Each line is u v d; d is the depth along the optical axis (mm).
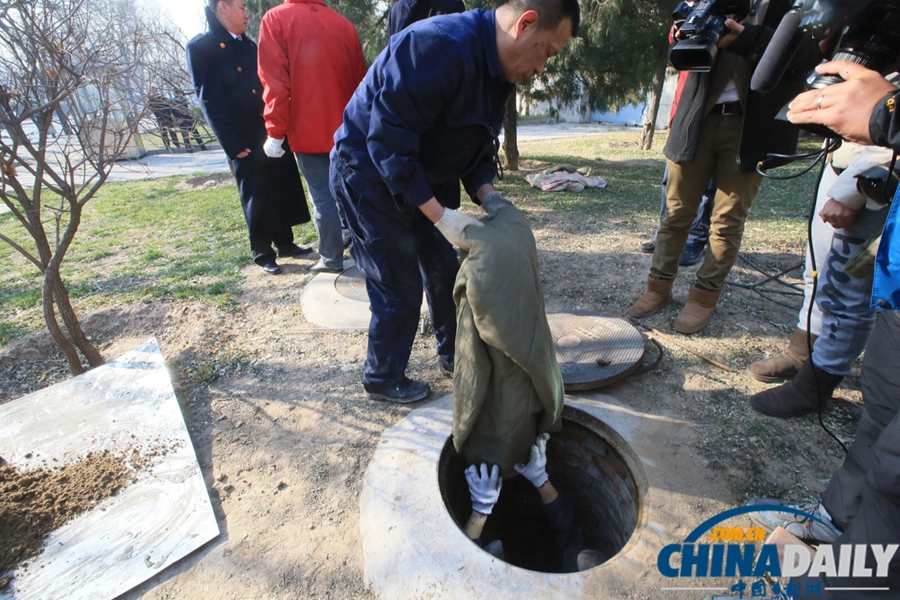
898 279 1236
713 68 2496
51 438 2365
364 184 2018
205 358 3002
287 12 3287
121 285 4086
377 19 7273
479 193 2180
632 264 4008
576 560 2117
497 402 1974
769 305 3312
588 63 7000
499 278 1752
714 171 2812
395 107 1756
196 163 10555
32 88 2203
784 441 2199
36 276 4527
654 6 6836
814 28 1604
